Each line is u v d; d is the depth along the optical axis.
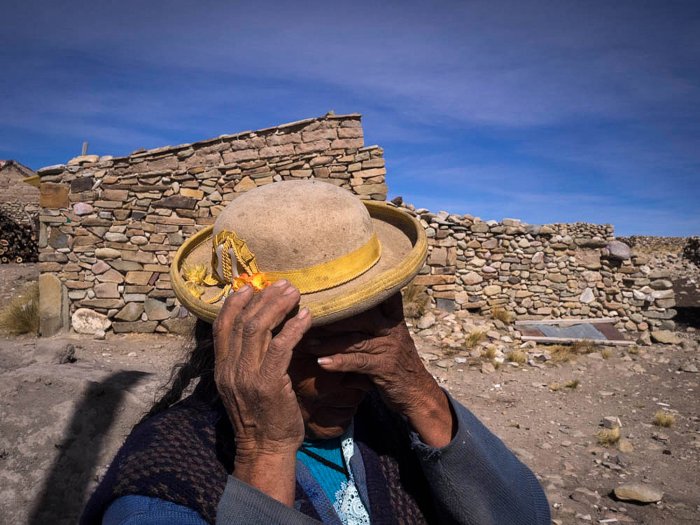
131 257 10.13
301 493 0.99
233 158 10.52
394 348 1.04
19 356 5.36
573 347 9.80
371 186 10.49
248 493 0.81
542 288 11.09
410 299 10.42
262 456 0.85
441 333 9.77
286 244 0.97
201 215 10.38
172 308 10.20
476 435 1.16
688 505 4.48
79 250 10.05
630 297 11.01
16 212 22.39
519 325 10.60
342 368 0.96
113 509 0.82
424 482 1.20
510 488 1.13
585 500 4.51
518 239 11.11
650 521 4.21
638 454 5.57
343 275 1.00
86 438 3.20
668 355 9.61
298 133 10.52
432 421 1.11
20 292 12.91
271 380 0.83
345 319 0.98
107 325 10.00
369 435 1.19
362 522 1.07
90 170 10.12
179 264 1.16
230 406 0.86
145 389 3.59
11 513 2.88
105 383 3.48
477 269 11.04
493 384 7.68
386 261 1.12
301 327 0.86
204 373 1.05
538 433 6.05
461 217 10.99
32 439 3.12
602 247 11.17
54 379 3.47
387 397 1.08
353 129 10.52
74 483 3.03
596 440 5.91
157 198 10.24
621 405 7.09
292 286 0.89
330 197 1.04
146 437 0.92
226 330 0.87
